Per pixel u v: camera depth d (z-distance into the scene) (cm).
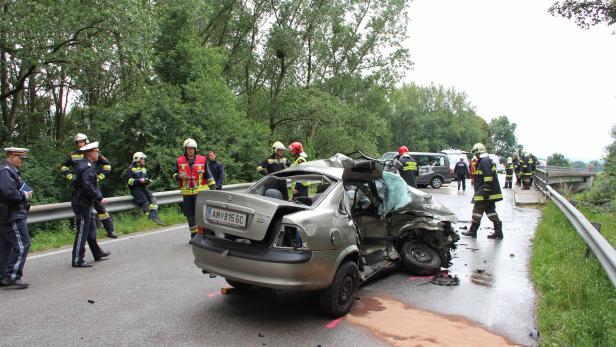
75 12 1308
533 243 859
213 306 491
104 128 1602
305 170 550
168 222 1041
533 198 1642
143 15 1378
